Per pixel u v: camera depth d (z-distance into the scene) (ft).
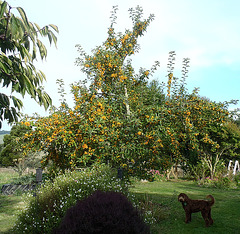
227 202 22.41
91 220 6.13
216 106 26.89
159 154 23.58
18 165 43.37
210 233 14.40
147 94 26.02
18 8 11.11
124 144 21.11
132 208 6.77
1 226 15.84
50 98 15.46
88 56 25.04
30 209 14.56
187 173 41.93
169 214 17.84
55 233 6.34
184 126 25.89
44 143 21.44
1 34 12.76
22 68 13.65
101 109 21.86
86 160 20.80
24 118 21.38
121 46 26.12
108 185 16.53
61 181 16.79
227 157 43.06
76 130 21.67
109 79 25.05
